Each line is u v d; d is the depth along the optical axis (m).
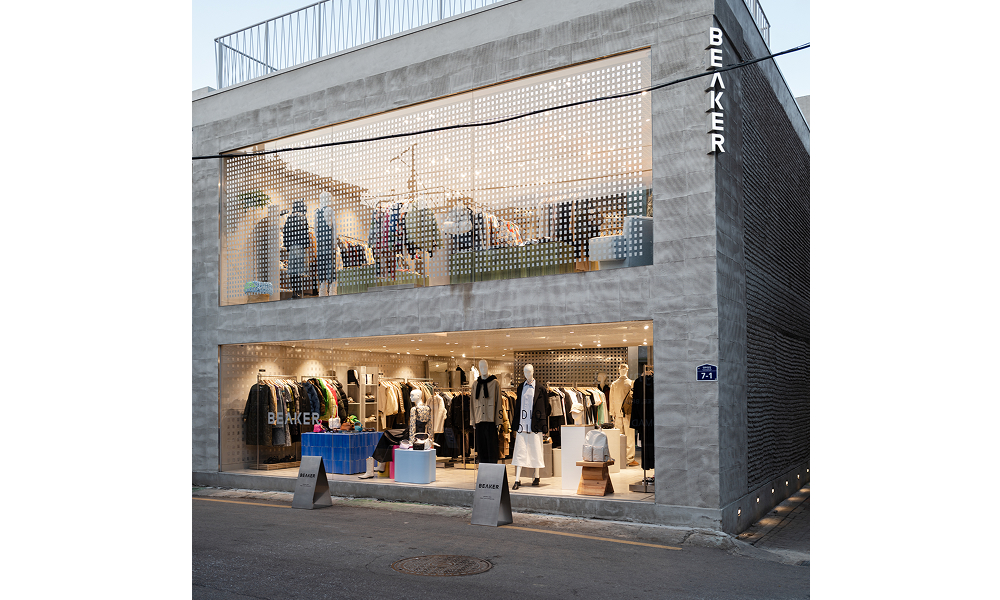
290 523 9.98
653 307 9.77
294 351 13.54
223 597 6.45
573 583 6.99
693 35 9.80
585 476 10.41
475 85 11.45
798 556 8.36
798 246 15.03
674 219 9.73
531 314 10.69
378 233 12.34
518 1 11.20
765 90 12.48
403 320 11.91
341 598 6.46
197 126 14.62
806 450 15.09
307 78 13.36
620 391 10.49
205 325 14.26
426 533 9.26
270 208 13.69
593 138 10.48
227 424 13.98
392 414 12.70
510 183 11.10
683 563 7.83
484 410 11.91
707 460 9.23
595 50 10.48
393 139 12.34
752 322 10.97
